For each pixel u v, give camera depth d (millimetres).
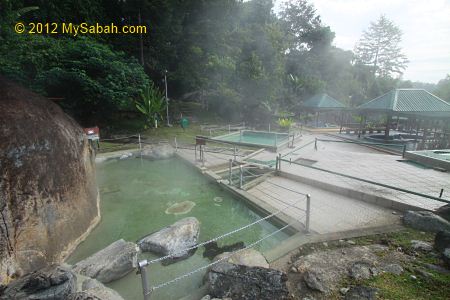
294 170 8656
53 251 3984
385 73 42250
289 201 6344
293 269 3611
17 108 4109
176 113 21266
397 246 4012
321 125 22328
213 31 21750
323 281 3264
